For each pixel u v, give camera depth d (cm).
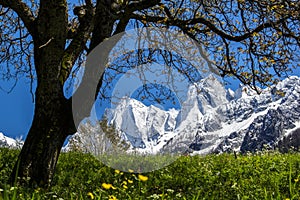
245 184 818
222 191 764
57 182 862
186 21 1134
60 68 886
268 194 676
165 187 825
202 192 762
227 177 921
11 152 1216
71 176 913
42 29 893
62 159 1158
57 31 887
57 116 867
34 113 882
